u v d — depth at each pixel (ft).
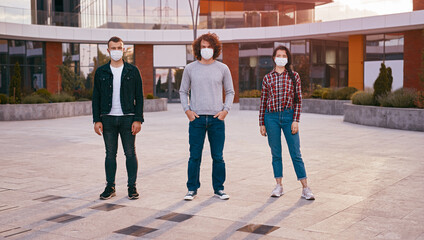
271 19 104.22
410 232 13.32
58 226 14.26
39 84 104.88
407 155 28.60
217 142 17.71
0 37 96.02
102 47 112.06
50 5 110.63
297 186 19.61
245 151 30.71
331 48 107.65
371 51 93.76
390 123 47.70
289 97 17.44
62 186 19.99
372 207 16.07
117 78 17.47
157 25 109.91
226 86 17.90
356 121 53.93
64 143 36.09
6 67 99.60
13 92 67.41
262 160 26.84
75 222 14.66
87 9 110.01
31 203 17.08
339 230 13.55
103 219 14.98
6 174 22.84
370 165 24.90
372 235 13.08
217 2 121.80
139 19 109.29
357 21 89.15
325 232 13.38
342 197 17.57
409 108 45.96
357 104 56.95
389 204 16.47
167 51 116.78
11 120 63.67
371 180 20.77
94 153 30.40
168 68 117.08
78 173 23.11
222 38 108.06
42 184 20.43
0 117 63.31
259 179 21.17
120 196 18.13
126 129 17.56
